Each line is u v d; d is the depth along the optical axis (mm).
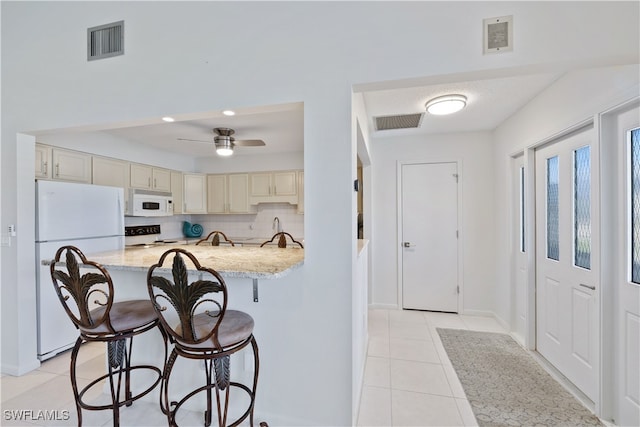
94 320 1576
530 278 2746
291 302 1742
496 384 2225
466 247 3748
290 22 1743
